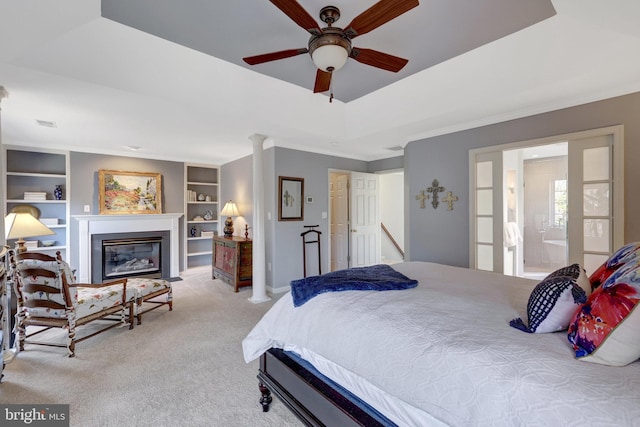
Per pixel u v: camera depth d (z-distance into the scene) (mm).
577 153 2752
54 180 4723
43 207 4621
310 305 1634
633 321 871
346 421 1262
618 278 997
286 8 1609
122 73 2463
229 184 6035
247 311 3600
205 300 4043
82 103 2809
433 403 991
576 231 2779
